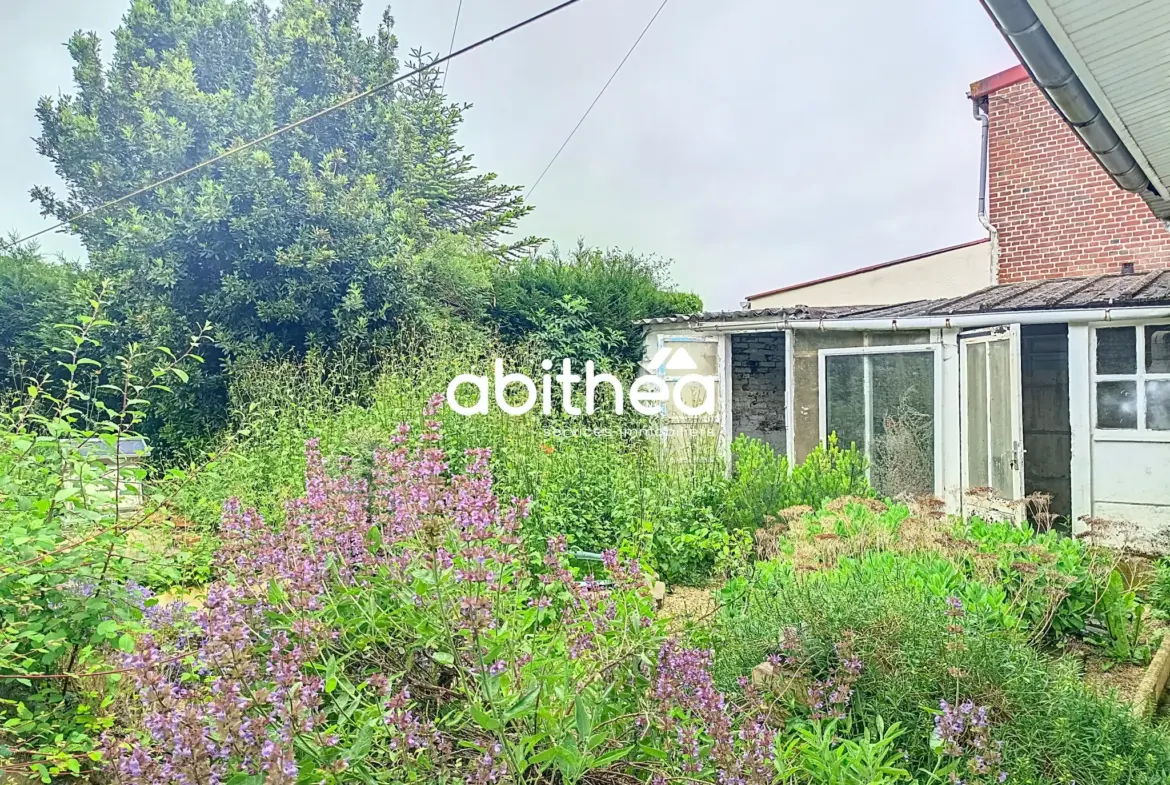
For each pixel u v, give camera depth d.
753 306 13.76
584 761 1.56
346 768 1.43
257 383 7.36
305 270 8.97
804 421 8.67
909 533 4.13
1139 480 6.27
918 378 7.68
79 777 2.30
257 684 1.64
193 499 4.59
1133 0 2.97
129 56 10.38
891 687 2.41
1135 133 4.39
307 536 2.14
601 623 1.94
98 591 2.46
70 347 8.67
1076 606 3.78
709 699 1.77
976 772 2.03
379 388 7.02
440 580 1.76
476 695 1.72
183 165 9.26
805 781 2.00
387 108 11.38
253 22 11.30
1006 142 10.27
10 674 2.38
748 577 4.23
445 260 10.59
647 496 5.18
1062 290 7.24
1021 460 6.30
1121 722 2.50
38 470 2.70
